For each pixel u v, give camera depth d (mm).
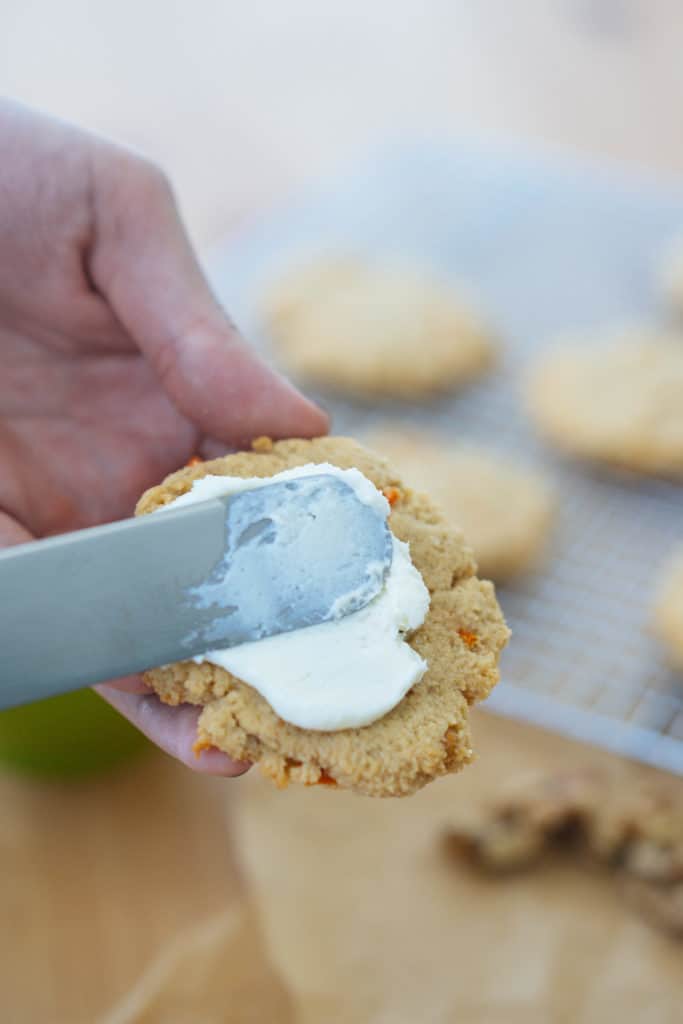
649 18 852
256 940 415
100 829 440
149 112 771
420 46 841
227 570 304
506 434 602
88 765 446
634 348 618
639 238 705
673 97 785
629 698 466
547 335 653
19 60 803
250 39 844
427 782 305
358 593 306
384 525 315
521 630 493
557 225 716
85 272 402
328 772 302
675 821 422
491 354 631
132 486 404
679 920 410
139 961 412
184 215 710
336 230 716
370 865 432
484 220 721
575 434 570
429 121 772
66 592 296
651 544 536
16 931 418
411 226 719
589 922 419
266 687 300
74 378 410
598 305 669
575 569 523
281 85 805
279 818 443
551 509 538
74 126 394
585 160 742
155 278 393
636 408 571
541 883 428
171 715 323
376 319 626
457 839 427
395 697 301
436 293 651
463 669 317
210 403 383
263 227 710
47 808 445
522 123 769
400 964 410
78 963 412
